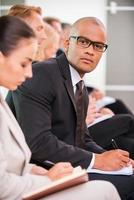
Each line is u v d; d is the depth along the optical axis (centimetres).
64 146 176
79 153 176
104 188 134
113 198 135
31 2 475
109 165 176
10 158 135
